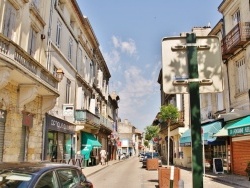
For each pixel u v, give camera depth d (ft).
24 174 15.12
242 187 42.55
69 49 75.10
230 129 52.70
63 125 66.85
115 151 182.70
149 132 180.24
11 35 43.24
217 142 65.62
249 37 53.88
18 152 44.80
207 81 11.58
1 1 39.50
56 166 17.63
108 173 71.67
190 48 11.89
